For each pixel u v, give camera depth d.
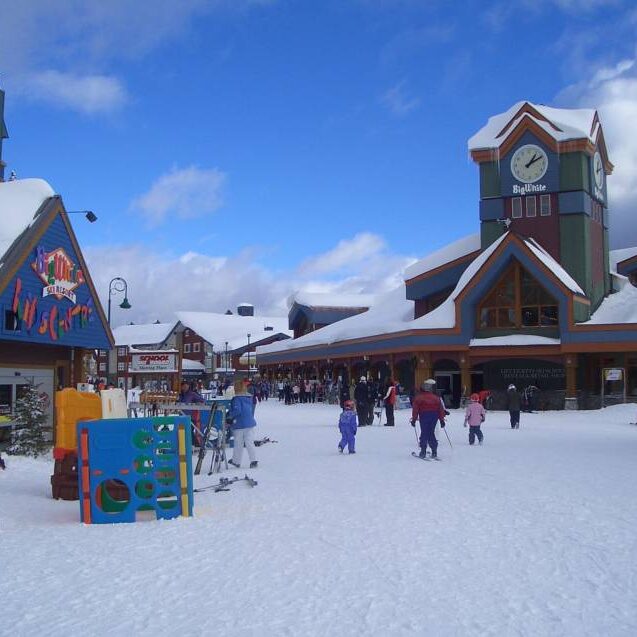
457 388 46.44
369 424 29.62
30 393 17.83
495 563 7.45
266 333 95.81
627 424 30.66
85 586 6.86
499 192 46.81
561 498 11.23
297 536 8.84
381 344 46.81
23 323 18.42
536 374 43.38
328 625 5.66
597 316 44.19
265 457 18.09
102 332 23.08
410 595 6.40
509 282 42.66
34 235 18.78
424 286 51.53
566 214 45.41
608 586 6.62
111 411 13.09
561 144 45.53
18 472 15.38
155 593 6.59
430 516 9.91
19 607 6.25
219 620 5.82
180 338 26.89
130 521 10.21
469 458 17.11
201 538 8.91
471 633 5.46
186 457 10.47
